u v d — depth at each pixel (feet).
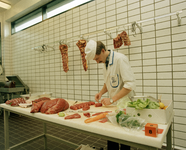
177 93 7.22
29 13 15.31
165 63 7.53
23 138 8.81
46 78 13.65
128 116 3.47
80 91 11.18
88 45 5.25
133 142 3.06
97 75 10.12
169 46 7.39
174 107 7.32
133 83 5.16
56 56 12.69
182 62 7.06
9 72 17.76
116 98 5.17
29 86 15.48
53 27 12.87
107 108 5.49
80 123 3.89
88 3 10.48
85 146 4.97
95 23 10.17
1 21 17.49
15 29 17.94
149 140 2.76
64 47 10.14
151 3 7.91
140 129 3.27
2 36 17.46
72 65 11.57
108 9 9.52
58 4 12.94
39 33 14.14
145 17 8.13
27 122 12.08
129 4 8.66
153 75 7.91
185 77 7.00
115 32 9.16
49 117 4.72
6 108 6.72
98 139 8.54
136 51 8.41
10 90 13.14
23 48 16.11
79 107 5.80
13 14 16.07
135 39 8.42
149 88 8.06
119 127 3.48
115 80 5.75
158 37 7.70
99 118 4.11
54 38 12.85
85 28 10.73
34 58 14.76
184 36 6.98
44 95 8.31
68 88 11.95
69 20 11.67
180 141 7.14
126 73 5.24
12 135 9.29
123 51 8.89
